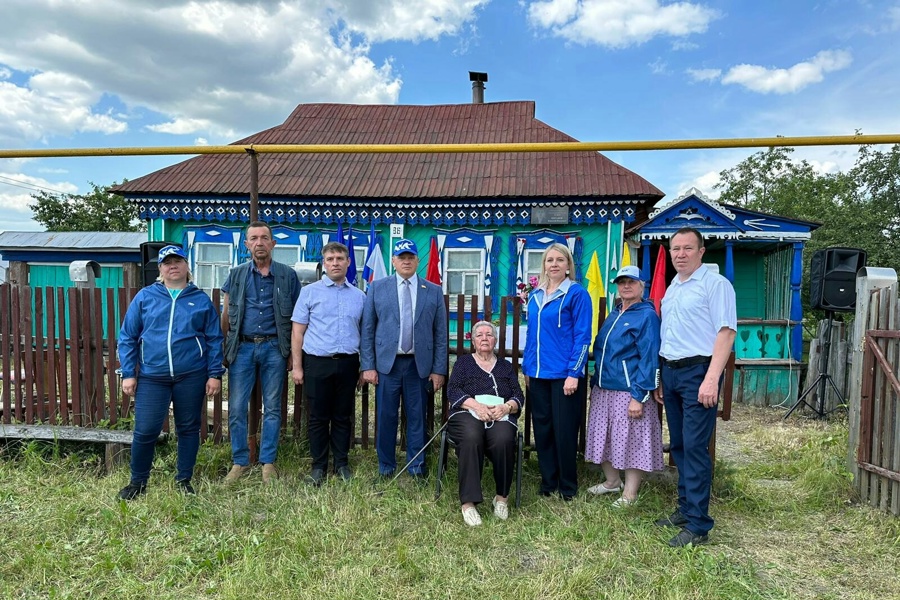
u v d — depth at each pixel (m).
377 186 9.54
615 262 9.09
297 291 4.17
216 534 3.24
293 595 2.61
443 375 4.05
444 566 2.89
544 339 3.77
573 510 3.62
